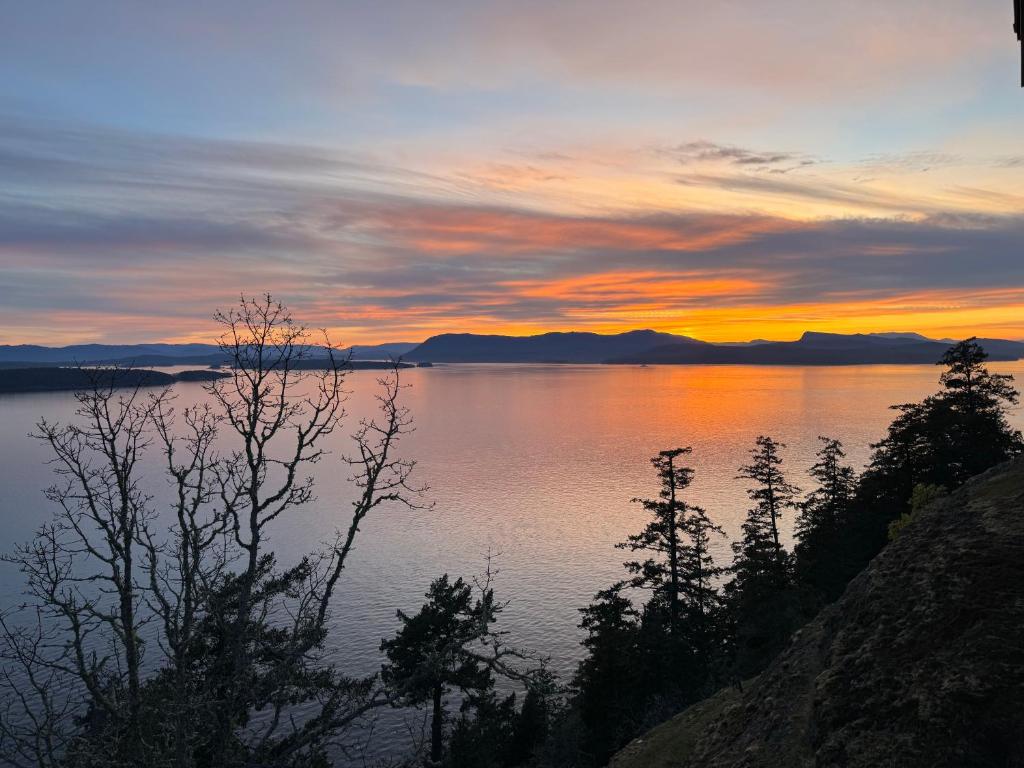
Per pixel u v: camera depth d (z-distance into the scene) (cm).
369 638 6150
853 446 17562
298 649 956
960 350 4216
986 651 958
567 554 9169
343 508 12312
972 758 848
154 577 865
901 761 907
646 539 4238
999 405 4122
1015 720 847
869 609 1255
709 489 13088
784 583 3173
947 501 1455
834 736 1038
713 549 8794
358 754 3672
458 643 1071
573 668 5472
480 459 18562
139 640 846
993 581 1077
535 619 6712
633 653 2972
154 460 15800
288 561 8662
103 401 859
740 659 2820
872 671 1096
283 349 922
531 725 3297
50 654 3412
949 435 3947
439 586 3447
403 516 11625
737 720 1448
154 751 804
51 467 16300
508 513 11856
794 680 1369
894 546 1387
